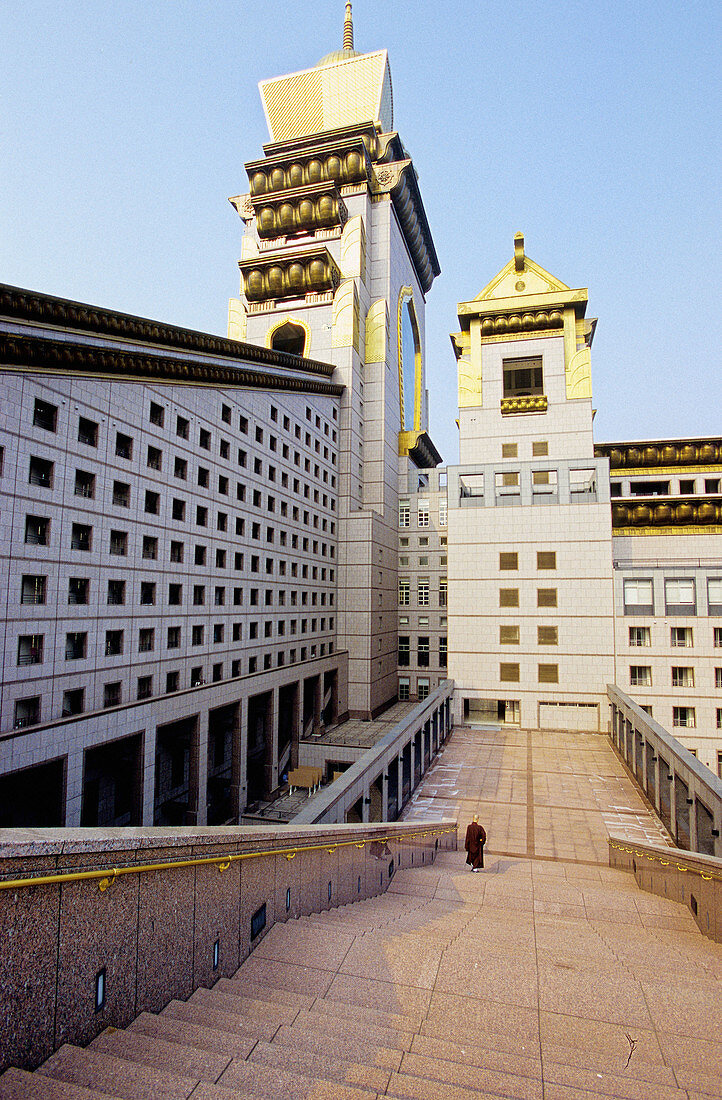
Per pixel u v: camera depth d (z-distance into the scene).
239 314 63.41
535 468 40.41
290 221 62.38
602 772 29.31
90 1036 4.52
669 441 52.78
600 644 38.28
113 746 28.67
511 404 50.34
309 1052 4.61
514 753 32.91
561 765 30.52
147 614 27.67
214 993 5.93
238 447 36.97
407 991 6.55
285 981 6.73
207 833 6.35
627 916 12.80
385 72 69.00
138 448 27.31
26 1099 3.34
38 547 21.72
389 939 8.12
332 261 58.41
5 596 20.36
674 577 37.97
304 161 63.53
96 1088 3.77
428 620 67.25
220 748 39.41
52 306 22.00
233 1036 4.75
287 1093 3.93
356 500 59.28
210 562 33.38
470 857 16.89
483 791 26.53
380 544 60.00
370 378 62.25
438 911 12.05
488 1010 6.23
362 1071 4.39
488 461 50.50
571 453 49.09
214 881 6.55
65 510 23.02
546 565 39.53
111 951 4.81
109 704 25.42
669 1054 5.55
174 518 30.19
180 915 5.84
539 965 7.54
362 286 61.56
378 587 59.16
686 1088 4.90
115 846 4.80
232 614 35.88
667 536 49.94
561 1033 5.88
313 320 59.53
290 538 45.47
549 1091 4.49
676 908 13.38
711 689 36.78
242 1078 4.07
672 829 20.69
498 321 50.97
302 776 41.31
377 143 65.44
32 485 21.58
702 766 18.12
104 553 25.02
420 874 16.02
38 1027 4.00
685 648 37.28
